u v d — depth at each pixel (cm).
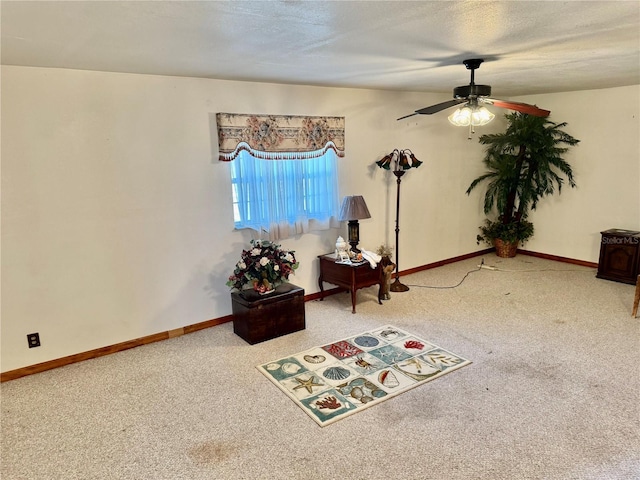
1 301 304
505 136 580
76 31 200
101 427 256
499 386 289
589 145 547
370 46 245
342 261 426
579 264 577
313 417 259
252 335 358
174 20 184
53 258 318
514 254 625
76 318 333
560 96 563
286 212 422
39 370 323
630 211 524
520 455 225
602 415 256
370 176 486
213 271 391
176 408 273
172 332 378
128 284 351
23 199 301
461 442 235
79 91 309
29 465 227
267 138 391
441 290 484
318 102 428
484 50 263
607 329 373
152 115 340
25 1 155
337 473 215
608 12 188
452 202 578
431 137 535
